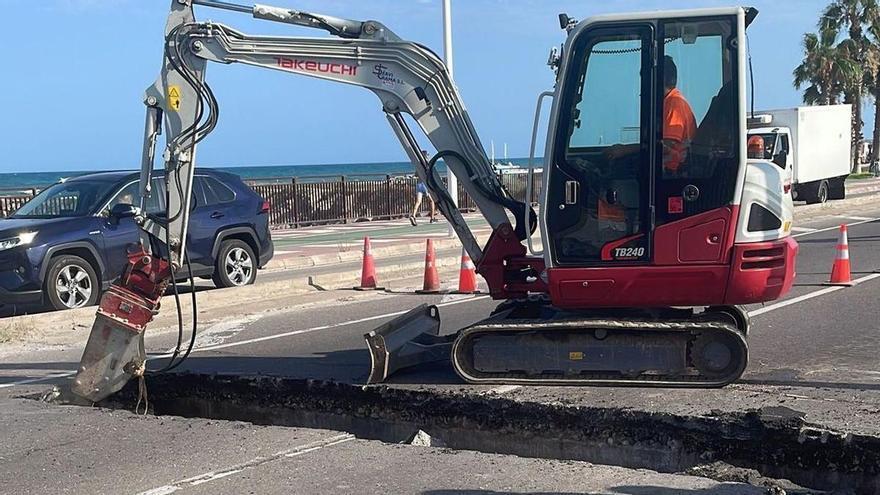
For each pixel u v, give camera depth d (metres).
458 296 13.16
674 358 6.85
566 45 6.87
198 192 14.09
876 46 56.06
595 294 6.98
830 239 19.17
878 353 8.22
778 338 8.99
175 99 7.44
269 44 7.43
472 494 5.04
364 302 12.95
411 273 16.36
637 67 6.79
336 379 7.57
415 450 5.93
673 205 6.79
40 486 5.34
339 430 7.32
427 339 8.02
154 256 7.42
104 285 12.47
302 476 5.41
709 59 6.71
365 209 31.48
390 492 5.10
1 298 11.60
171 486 5.28
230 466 5.62
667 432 6.05
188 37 7.39
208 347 9.68
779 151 29.53
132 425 6.65
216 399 7.85
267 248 14.98
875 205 30.78
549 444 6.43
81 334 10.85
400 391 7.04
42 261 11.76
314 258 18.94
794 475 5.65
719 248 6.75
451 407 6.82
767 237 6.80
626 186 6.87
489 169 7.65
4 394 7.75
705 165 6.75
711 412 6.04
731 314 7.38
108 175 13.36
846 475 5.49
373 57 7.50
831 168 33.88
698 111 6.75
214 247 13.95
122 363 7.35
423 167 7.70
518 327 6.95
